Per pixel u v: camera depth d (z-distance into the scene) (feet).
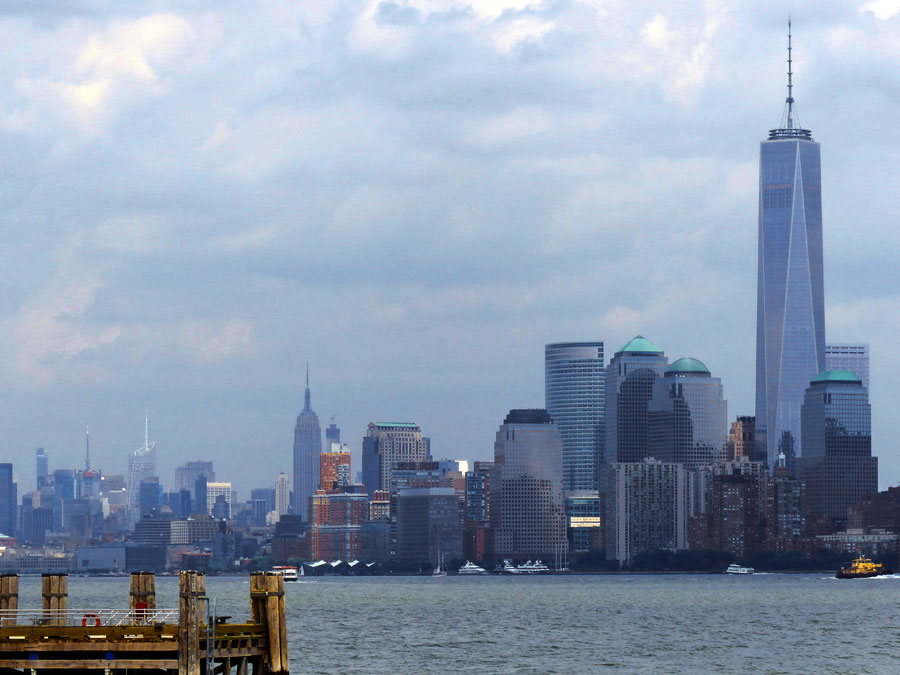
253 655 392.88
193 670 368.89
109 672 377.91
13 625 413.18
